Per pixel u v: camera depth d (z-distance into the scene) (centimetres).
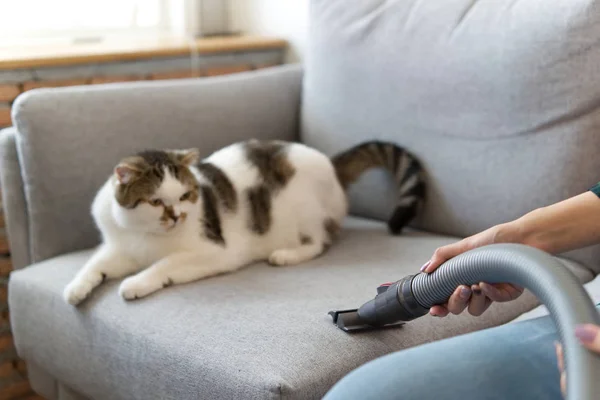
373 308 110
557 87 148
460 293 92
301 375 105
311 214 163
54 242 163
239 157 166
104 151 166
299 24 238
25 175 159
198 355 114
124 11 242
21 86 193
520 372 80
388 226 174
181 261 143
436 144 169
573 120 147
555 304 73
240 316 124
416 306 101
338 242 169
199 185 151
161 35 247
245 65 238
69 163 161
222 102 188
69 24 231
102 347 132
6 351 200
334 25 188
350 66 184
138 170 139
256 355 110
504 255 83
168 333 122
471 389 77
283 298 132
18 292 153
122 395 130
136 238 146
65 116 161
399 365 81
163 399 120
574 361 67
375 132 181
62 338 142
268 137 199
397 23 175
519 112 153
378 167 179
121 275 147
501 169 157
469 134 162
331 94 190
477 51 159
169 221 141
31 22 224
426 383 78
